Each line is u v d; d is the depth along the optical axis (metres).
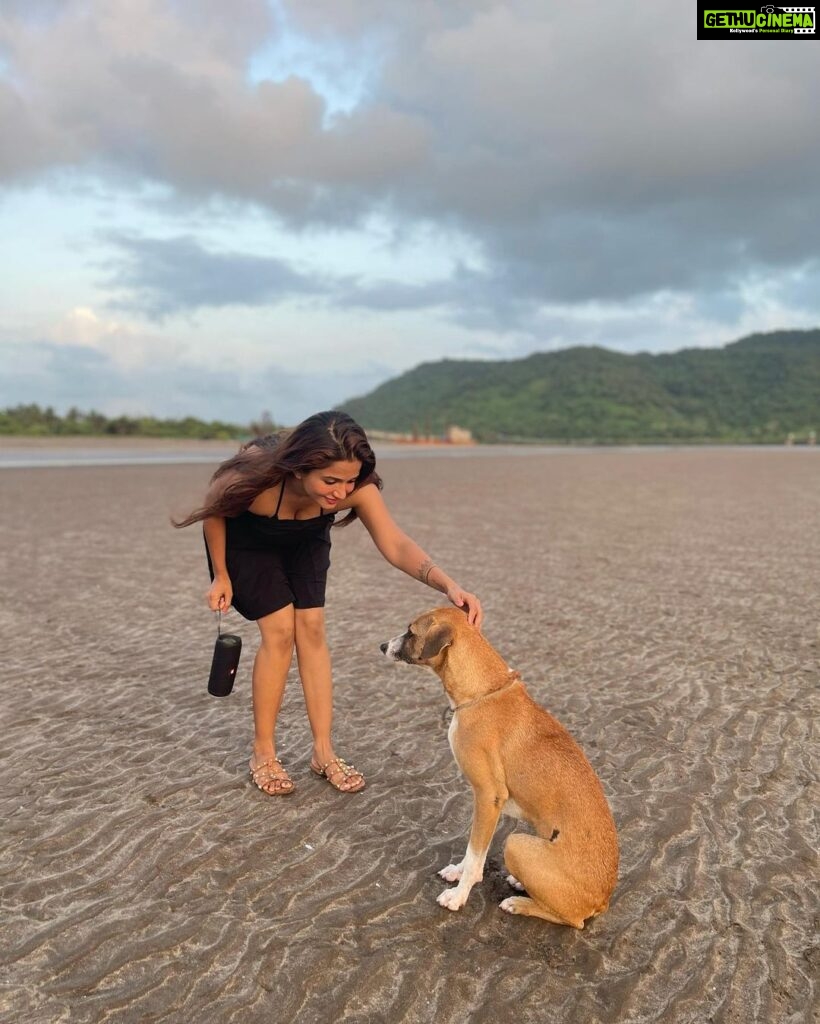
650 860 3.67
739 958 3.02
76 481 21.59
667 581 9.75
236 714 5.35
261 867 3.54
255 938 3.06
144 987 2.78
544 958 3.01
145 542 12.24
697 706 5.59
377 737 5.02
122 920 3.15
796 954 3.04
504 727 3.41
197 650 6.78
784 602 8.65
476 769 3.39
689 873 3.57
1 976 2.82
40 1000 2.71
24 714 5.26
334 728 5.15
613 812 4.11
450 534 13.36
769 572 10.30
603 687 5.97
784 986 2.87
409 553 4.15
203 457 34.75
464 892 3.31
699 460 40.94
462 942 3.09
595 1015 2.71
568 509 17.28
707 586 9.46
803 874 3.57
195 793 4.22
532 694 5.81
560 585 9.51
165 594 8.80
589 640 7.20
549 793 3.23
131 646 6.85
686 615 8.10
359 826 3.94
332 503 3.82
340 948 3.02
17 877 3.43
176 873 3.48
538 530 13.98
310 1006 2.72
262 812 4.04
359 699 5.67
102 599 8.53
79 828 3.83
